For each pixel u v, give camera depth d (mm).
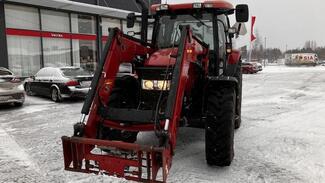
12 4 15469
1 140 6227
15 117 8664
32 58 16594
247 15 5016
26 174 4453
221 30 5492
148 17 5652
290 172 4402
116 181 4098
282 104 10305
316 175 4297
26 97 12875
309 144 5684
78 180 4172
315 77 22797
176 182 4086
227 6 5219
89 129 3803
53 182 4148
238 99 6238
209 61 5207
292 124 7320
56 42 17734
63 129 7133
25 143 6000
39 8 16656
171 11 5488
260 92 13773
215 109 4273
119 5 20266
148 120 3750
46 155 5273
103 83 4043
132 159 3430
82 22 19125
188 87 4410
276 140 5965
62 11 17844
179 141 5910
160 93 4133
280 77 23656
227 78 4473
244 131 6664
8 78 10047
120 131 4453
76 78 11312
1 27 14914
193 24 5375
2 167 4738
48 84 11945
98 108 3998
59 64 17969
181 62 3791
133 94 4789
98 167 3574
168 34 5457
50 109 9969
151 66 4402
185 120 4148
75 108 10141
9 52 15555
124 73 5473
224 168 4551
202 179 4180
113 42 4250
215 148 4285
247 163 4750
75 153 3646
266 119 7898
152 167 3285
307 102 10641
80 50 19125
